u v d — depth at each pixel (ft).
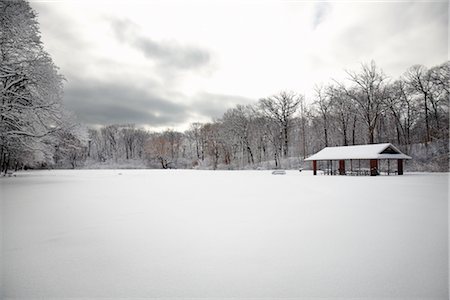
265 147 210.38
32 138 79.10
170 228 23.45
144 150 277.85
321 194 45.42
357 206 33.22
